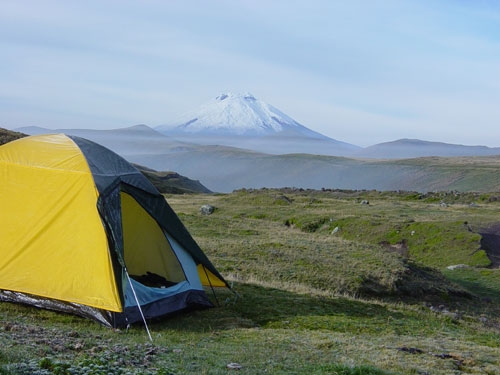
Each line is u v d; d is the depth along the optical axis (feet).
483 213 186.60
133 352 36.86
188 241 58.18
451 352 45.98
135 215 56.70
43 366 29.17
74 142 53.72
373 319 59.00
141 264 57.62
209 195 274.77
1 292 49.39
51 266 48.67
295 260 90.74
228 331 48.39
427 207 203.41
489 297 98.43
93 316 46.57
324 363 38.14
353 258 97.55
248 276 78.07
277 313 56.90
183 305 53.57
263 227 139.95
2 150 53.26
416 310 69.97
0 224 50.49
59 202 49.52
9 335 37.55
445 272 118.73
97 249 47.83
